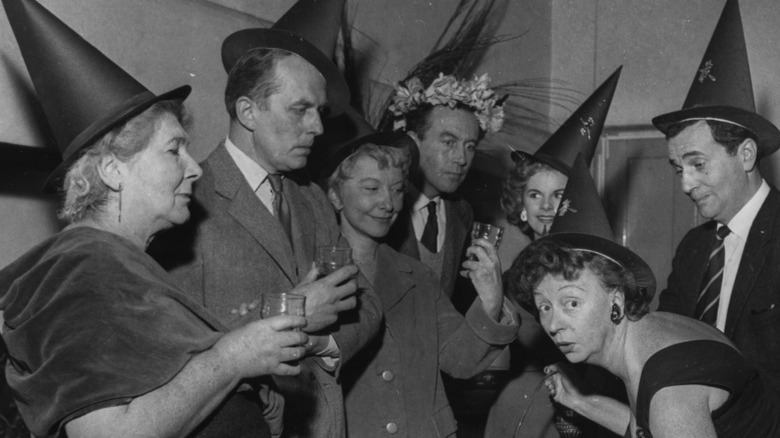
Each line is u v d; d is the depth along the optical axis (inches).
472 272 98.2
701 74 108.0
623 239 209.5
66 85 67.0
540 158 123.6
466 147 131.1
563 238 77.9
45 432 56.1
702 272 107.8
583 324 75.1
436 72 145.2
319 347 82.3
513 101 199.5
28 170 100.7
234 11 123.1
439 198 134.5
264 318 69.4
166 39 111.0
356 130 108.7
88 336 57.1
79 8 99.3
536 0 210.1
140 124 65.9
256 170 88.5
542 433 110.1
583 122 126.0
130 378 56.4
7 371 61.4
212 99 118.3
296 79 87.9
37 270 61.7
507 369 115.3
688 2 202.8
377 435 90.5
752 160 101.6
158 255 81.0
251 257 83.9
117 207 65.8
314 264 84.7
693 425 67.8
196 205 83.6
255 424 66.3
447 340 100.3
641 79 208.1
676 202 203.9
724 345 72.8
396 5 162.1
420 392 93.8
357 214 98.3
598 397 92.7
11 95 92.5
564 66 215.8
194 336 60.4
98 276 59.8
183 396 57.9
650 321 76.1
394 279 98.6
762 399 75.7
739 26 106.3
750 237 100.7
